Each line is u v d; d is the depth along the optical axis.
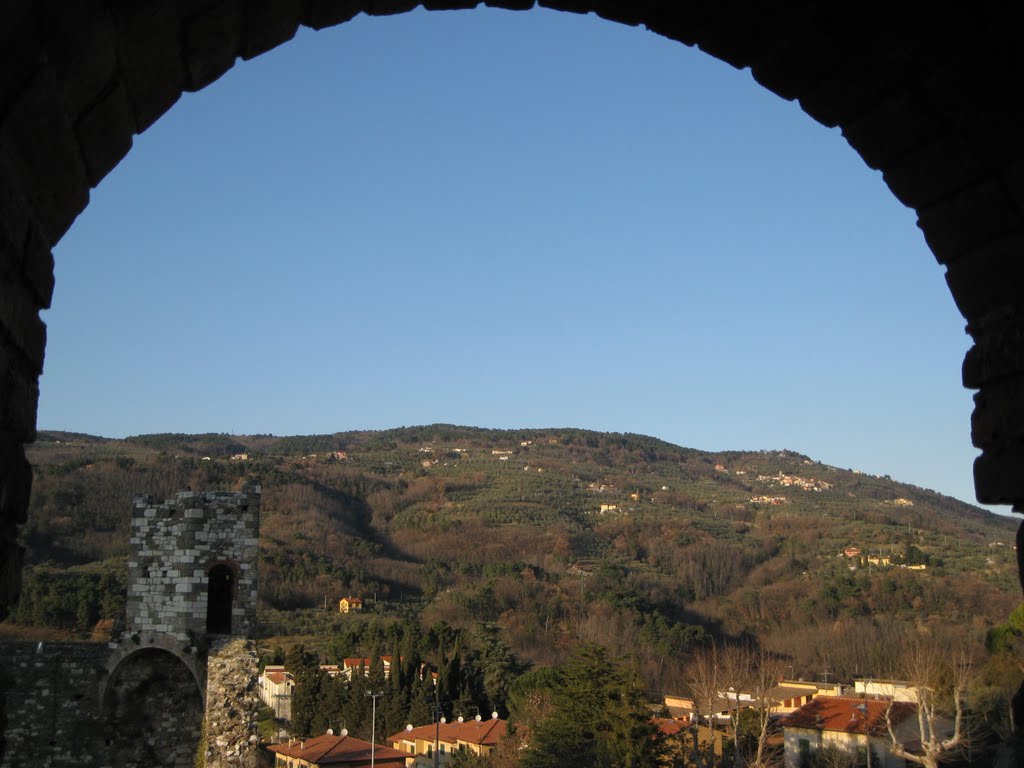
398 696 85.06
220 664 30.38
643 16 9.30
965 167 8.82
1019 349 8.49
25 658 30.88
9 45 5.65
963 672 48.53
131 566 32.31
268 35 8.23
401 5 8.90
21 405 6.83
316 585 127.12
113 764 30.86
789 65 9.19
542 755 51.91
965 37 8.05
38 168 6.63
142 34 7.03
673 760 54.28
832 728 56.59
